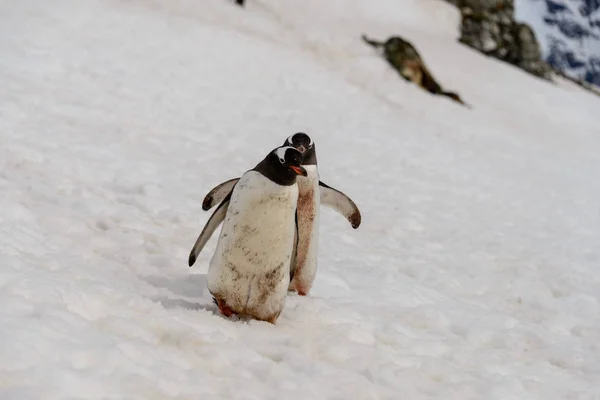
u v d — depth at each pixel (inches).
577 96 2123.5
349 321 450.6
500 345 510.0
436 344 449.7
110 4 1530.5
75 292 338.3
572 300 671.1
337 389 328.2
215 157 924.6
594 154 1710.1
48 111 893.2
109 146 831.7
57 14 1346.0
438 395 360.2
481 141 1517.0
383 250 716.0
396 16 2233.0
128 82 1140.5
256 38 1684.3
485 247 819.4
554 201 1157.1
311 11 2058.3
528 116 1867.6
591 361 512.7
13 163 668.1
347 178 1008.9
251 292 384.2
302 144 426.0
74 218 549.3
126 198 655.8
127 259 478.3
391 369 373.7
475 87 1955.0
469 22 2336.4
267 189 361.7
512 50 2365.9
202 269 497.7
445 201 1007.0
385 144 1261.1
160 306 369.1
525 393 402.3
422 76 1811.0
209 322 368.5
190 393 281.1
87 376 260.7
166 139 948.6
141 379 274.1
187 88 1227.9
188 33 1518.2
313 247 457.1
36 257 410.3
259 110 1250.0
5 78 969.5
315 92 1471.5
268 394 302.7
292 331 395.5
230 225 372.5
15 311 296.0
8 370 248.4
